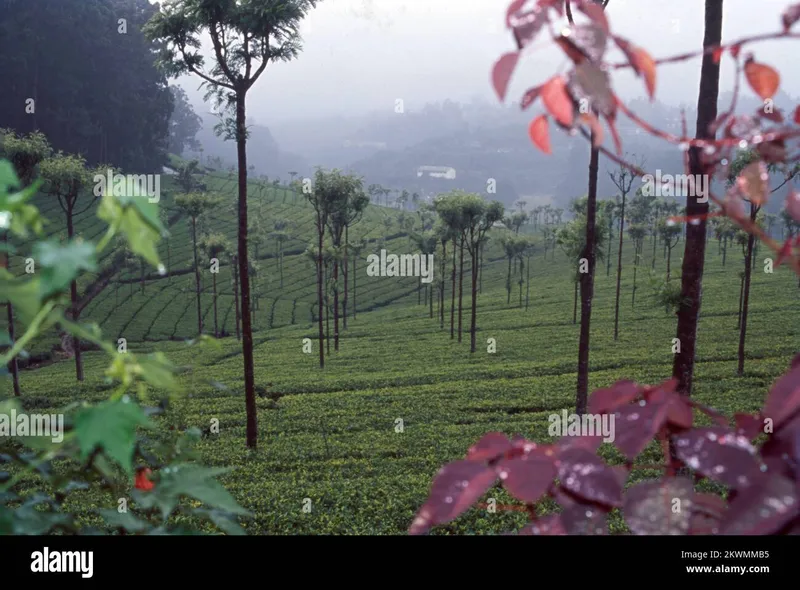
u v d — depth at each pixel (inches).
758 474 30.4
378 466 761.6
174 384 40.6
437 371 1509.6
